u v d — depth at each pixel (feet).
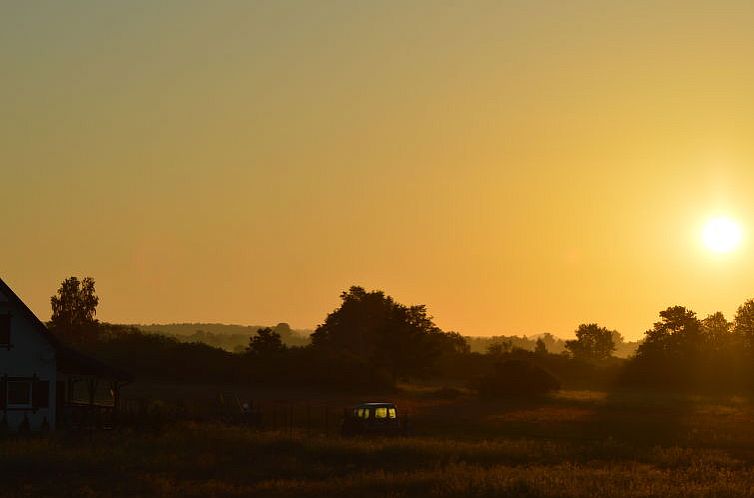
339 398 346.33
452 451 144.15
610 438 168.45
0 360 180.14
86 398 295.69
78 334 528.22
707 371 472.44
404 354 458.50
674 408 304.91
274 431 186.09
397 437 180.34
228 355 436.76
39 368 181.68
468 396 376.07
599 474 116.26
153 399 290.76
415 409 296.92
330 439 163.32
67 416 184.24
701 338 510.58
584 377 526.16
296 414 258.98
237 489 103.30
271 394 357.20
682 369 474.08
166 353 426.92
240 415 209.97
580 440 187.11
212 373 409.90
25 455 131.64
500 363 380.58
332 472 121.39
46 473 118.21
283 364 415.64
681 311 510.17
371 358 460.55
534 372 374.84
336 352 454.81
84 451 137.90
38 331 182.19
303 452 142.61
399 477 111.45
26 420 179.11
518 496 96.73
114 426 180.04
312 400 331.36
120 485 107.24
